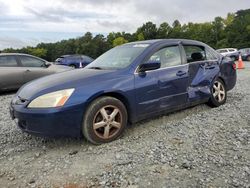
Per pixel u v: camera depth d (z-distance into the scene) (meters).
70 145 4.45
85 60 23.06
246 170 3.48
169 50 5.43
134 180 3.36
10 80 9.92
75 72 4.90
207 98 6.01
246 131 4.77
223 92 6.46
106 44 81.69
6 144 4.65
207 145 4.26
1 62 9.89
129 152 4.09
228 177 3.34
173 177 3.39
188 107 5.91
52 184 3.37
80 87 4.25
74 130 4.19
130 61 4.93
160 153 4.03
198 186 3.19
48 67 10.81
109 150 4.20
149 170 3.57
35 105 4.10
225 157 3.85
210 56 6.28
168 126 5.11
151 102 4.93
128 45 5.74
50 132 4.06
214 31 78.56
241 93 7.98
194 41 6.08
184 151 4.08
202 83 5.86
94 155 4.06
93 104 4.30
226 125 5.10
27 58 10.45
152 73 4.98
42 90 4.21
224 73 6.45
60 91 4.15
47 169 3.73
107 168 3.67
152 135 4.73
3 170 3.77
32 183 3.42
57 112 4.02
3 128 5.48
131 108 4.70
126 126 4.81
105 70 4.84
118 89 4.51
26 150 4.38
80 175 3.53
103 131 4.45
